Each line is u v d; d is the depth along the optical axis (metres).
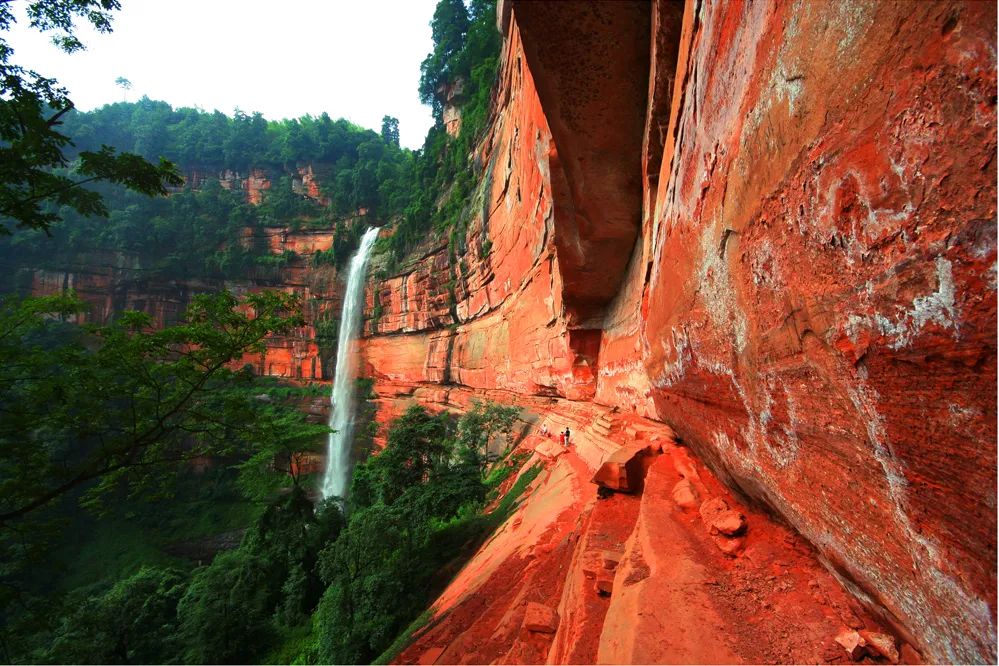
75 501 41.75
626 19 6.68
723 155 3.60
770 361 3.23
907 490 2.05
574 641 4.17
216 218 73.38
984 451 1.52
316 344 65.81
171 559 41.38
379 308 57.62
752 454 4.25
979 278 1.41
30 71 7.79
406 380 52.25
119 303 64.50
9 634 9.45
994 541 1.55
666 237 6.10
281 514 24.81
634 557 4.80
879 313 1.94
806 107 2.27
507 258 31.05
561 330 22.38
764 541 4.49
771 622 3.31
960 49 1.35
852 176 1.96
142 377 10.88
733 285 3.64
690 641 3.18
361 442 51.97
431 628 8.71
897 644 2.77
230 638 18.86
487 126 41.09
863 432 2.31
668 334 6.42
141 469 11.98
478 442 27.48
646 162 8.48
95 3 8.54
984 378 1.46
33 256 60.94
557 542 9.04
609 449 13.46
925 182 1.57
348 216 74.62
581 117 8.70
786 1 2.41
